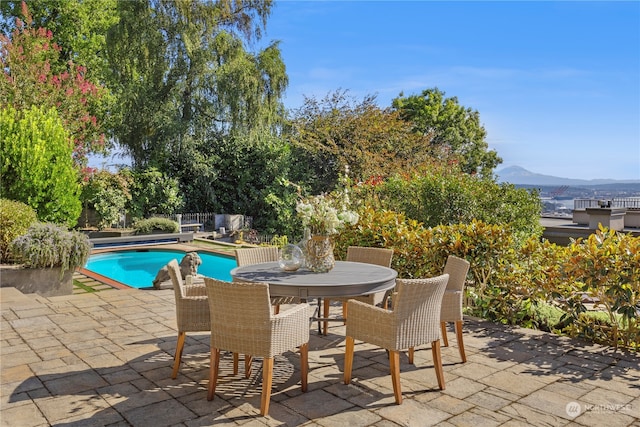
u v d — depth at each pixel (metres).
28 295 6.66
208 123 19.88
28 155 9.70
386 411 3.04
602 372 3.73
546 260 5.07
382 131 18.98
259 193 20.33
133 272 10.75
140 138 18.41
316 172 20.34
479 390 3.38
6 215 7.68
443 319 3.92
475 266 5.46
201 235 16.88
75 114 14.31
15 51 13.23
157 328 5.01
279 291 3.59
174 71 18.44
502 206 9.40
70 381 3.52
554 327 5.04
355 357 4.12
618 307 4.39
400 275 6.09
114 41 17.30
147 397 3.24
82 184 15.06
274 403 3.16
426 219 9.62
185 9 17.88
